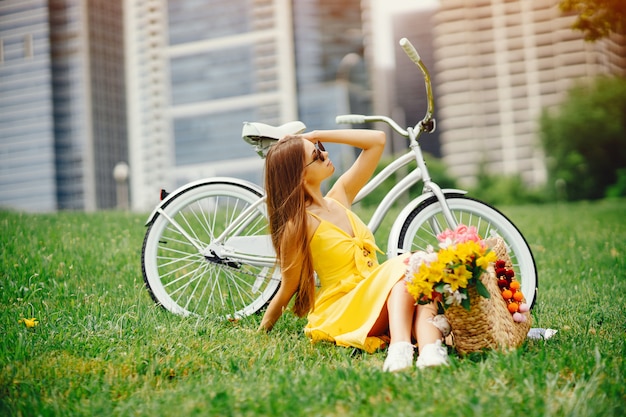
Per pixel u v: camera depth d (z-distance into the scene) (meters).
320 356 3.12
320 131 3.63
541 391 2.48
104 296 4.32
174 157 126.44
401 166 3.89
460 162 128.25
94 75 122.81
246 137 3.75
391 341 2.91
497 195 64.81
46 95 121.38
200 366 3.01
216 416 2.34
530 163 125.19
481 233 4.54
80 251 5.43
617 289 4.60
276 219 3.33
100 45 125.19
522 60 125.44
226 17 125.56
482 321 2.86
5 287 4.35
